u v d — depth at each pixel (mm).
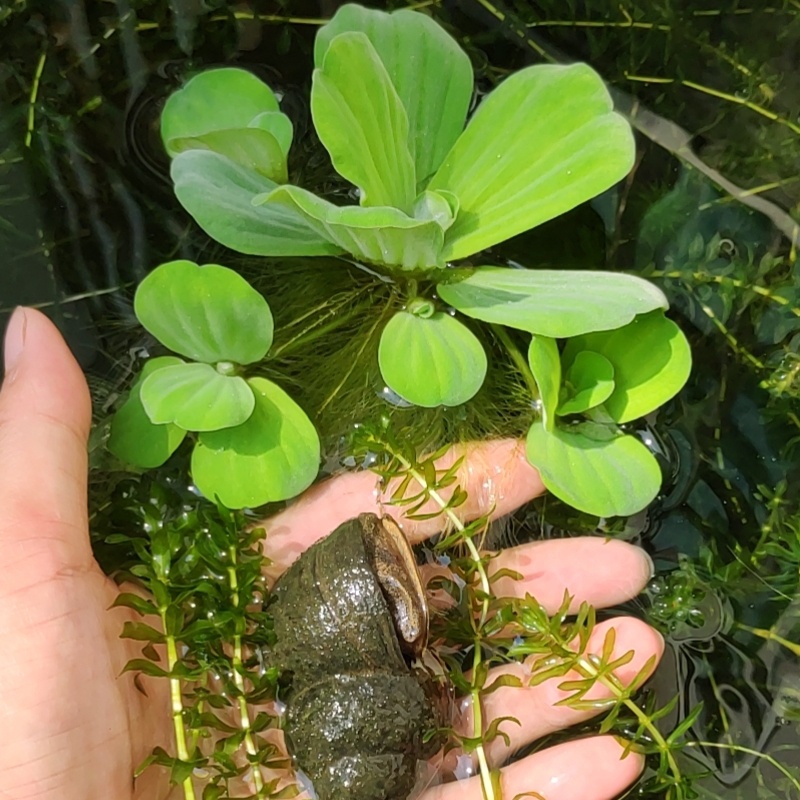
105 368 245
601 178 227
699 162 275
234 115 248
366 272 252
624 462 232
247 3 276
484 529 240
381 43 234
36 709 186
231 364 234
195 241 259
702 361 261
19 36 273
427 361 227
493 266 255
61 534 196
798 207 270
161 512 229
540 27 284
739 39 284
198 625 196
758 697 234
